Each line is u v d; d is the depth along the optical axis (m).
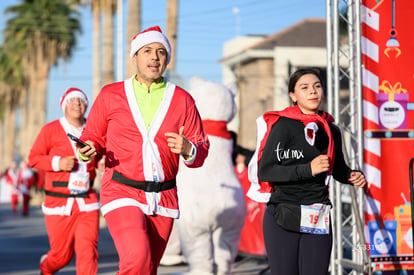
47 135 8.07
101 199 5.63
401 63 7.59
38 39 53.41
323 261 5.47
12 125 72.19
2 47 56.84
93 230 7.83
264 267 10.87
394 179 7.55
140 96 5.65
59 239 7.91
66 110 8.14
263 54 39.19
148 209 5.50
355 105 7.69
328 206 5.54
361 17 7.55
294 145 5.50
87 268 7.71
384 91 7.56
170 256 10.99
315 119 5.48
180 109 5.69
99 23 43.69
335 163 5.80
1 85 63.47
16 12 53.97
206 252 8.36
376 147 7.54
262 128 5.66
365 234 7.50
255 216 10.81
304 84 5.64
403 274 7.54
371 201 7.50
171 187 5.67
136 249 5.16
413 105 7.59
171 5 29.48
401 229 7.53
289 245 5.51
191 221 8.27
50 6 53.41
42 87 54.75
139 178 5.52
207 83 8.69
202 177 8.35
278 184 5.54
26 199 26.75
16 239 16.48
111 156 5.61
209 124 8.48
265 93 39.25
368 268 7.14
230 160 8.57
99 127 5.73
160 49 5.66
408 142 7.57
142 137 5.55
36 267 11.28
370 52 7.57
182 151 5.37
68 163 7.67
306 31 40.66
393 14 7.59
